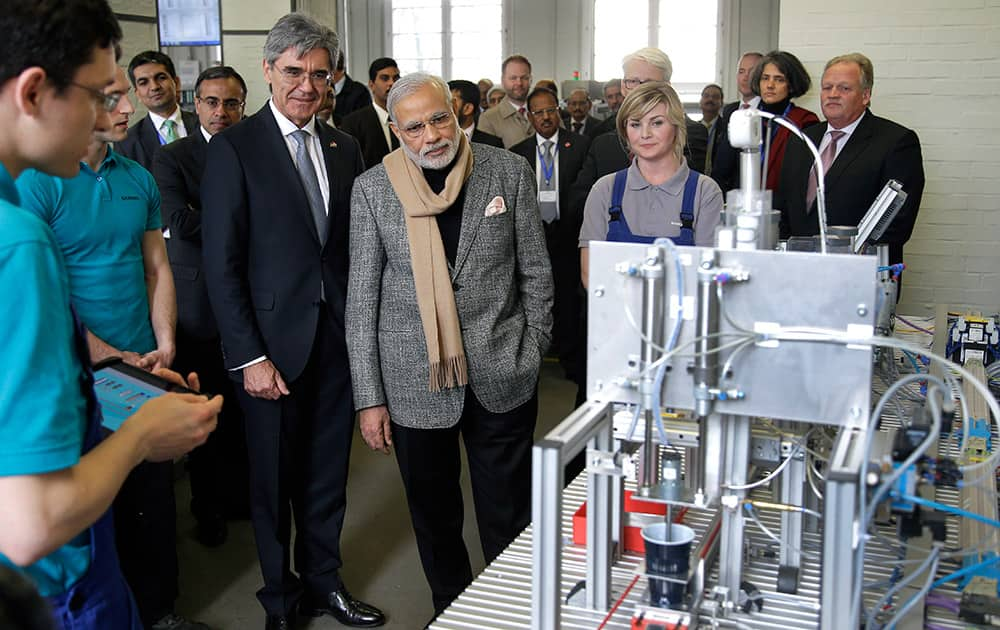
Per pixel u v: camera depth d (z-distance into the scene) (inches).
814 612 51.6
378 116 184.1
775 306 47.8
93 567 49.4
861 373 47.0
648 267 48.9
